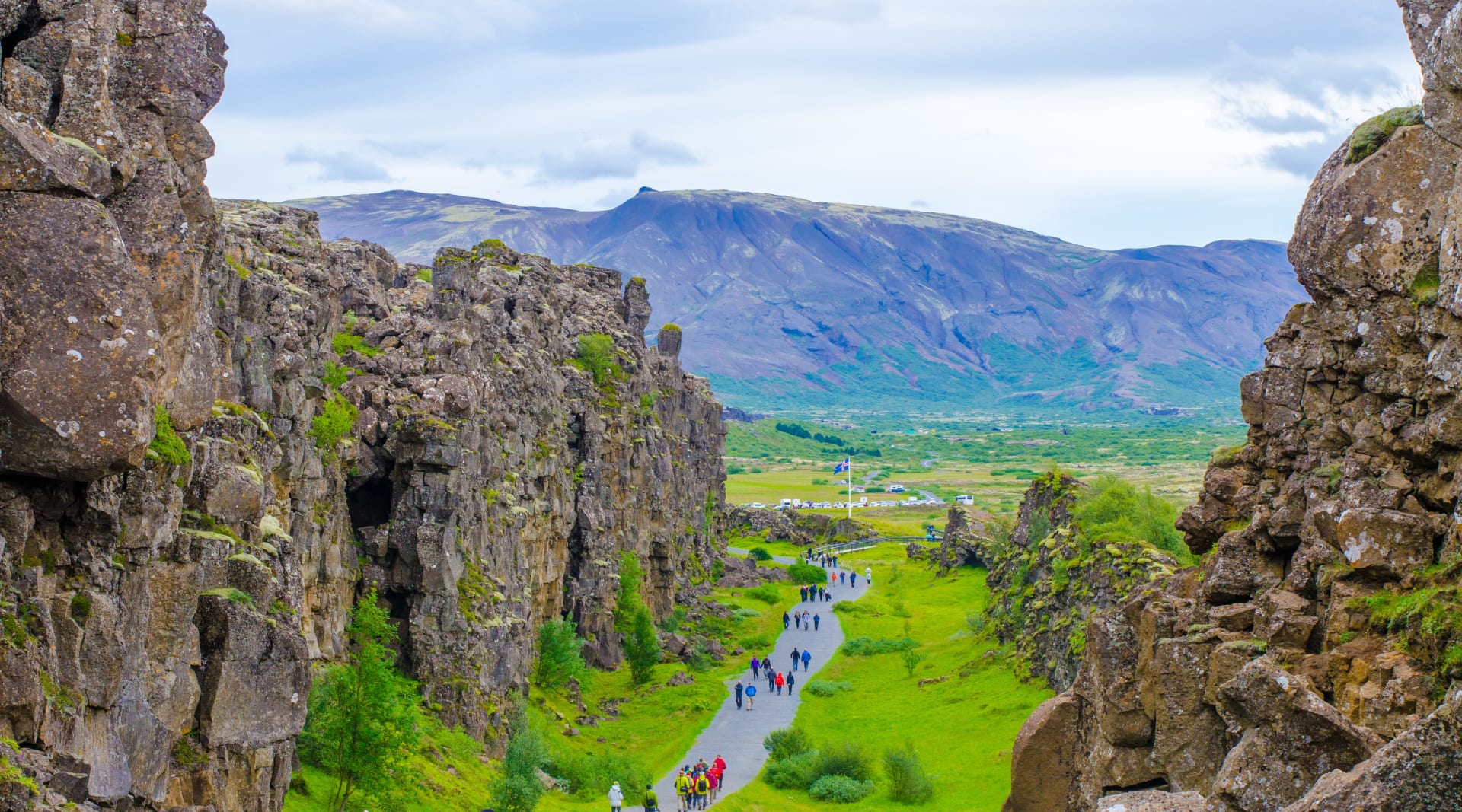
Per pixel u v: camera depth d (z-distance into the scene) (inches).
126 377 1114.1
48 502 1176.8
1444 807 732.0
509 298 4709.6
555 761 3484.3
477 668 3297.2
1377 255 1184.8
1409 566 1083.9
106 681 1202.6
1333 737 906.7
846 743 3796.8
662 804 3395.7
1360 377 1208.8
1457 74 1125.7
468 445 3412.9
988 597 6107.3
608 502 5241.1
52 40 1270.9
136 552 1278.3
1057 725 1400.1
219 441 1688.0
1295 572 1187.9
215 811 1352.1
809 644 5905.5
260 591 1502.2
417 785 2704.2
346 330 3604.8
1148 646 1283.2
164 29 1406.3
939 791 3444.9
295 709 1493.6
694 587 6894.7
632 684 4872.0
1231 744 1184.8
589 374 5231.3
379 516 3388.3
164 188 1294.3
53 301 1098.7
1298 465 1264.8
